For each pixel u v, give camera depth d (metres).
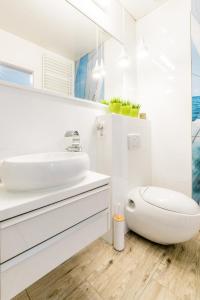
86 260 0.98
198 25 1.25
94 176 0.74
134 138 1.27
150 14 1.53
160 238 0.99
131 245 1.11
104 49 1.32
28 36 0.90
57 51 1.03
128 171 1.25
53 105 0.90
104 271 0.90
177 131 1.38
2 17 0.81
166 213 0.94
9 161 0.50
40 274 0.49
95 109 1.16
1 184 0.62
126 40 1.51
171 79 1.40
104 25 1.28
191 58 1.29
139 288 0.79
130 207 1.18
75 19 1.11
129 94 1.54
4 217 0.41
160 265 0.93
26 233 0.46
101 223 0.70
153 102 1.52
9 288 0.43
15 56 0.85
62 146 0.95
